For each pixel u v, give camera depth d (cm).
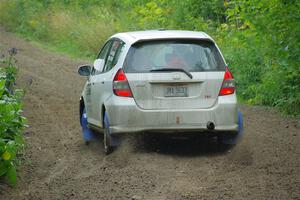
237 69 2805
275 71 2444
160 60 1529
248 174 1367
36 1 5753
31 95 2750
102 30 4362
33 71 3528
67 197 1224
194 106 1514
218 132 1529
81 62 3975
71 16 4981
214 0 3928
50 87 2998
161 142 1689
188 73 1511
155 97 1507
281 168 1419
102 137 1819
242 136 1719
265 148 1639
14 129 1434
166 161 1487
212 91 1522
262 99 2533
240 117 1597
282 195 1202
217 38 3391
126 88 1509
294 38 2262
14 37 5184
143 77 1509
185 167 1430
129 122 1502
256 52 2703
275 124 2058
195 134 1533
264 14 2388
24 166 1495
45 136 1888
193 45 1558
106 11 4869
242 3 2462
